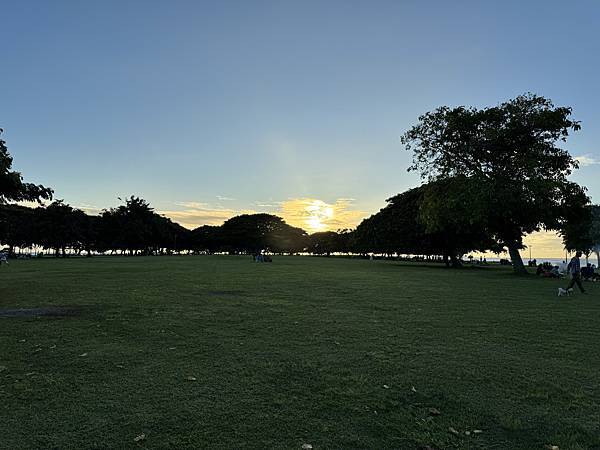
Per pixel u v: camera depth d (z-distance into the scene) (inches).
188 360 280.2
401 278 1057.5
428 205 1378.0
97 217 3791.8
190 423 185.3
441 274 1263.5
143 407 201.8
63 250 3366.1
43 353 294.8
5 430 177.6
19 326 389.4
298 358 286.8
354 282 909.8
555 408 206.1
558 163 1270.9
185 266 1568.7
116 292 667.4
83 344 321.4
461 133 1317.7
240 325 401.7
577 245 2338.8
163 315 453.7
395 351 307.3
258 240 4803.2
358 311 493.0
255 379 243.3
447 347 320.2
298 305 540.4
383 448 166.6
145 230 3767.2
